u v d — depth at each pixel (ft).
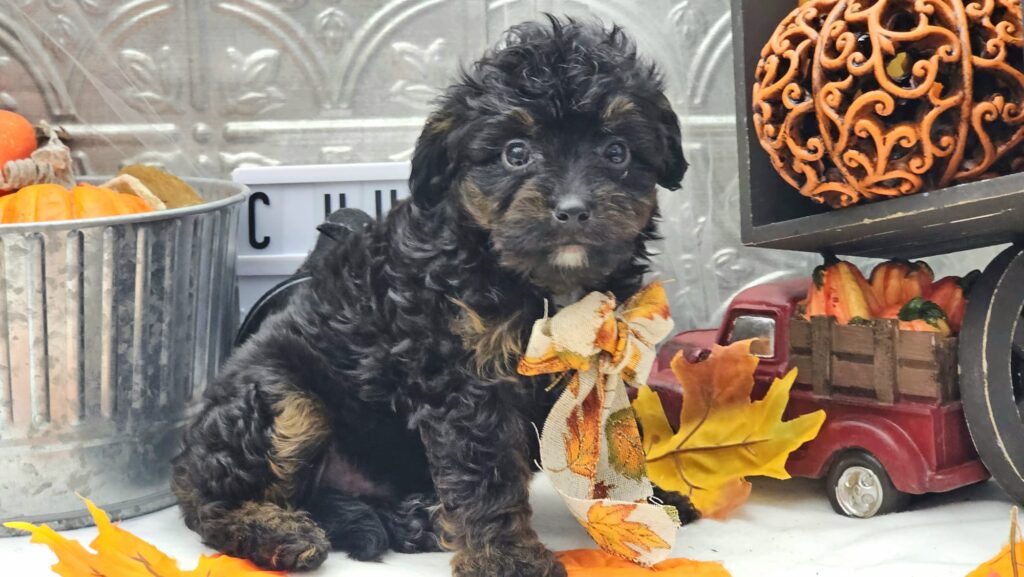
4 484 1.93
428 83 2.50
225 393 1.84
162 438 2.07
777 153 1.90
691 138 2.50
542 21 2.22
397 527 1.84
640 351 1.76
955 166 1.74
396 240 1.76
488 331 1.68
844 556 1.75
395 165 2.45
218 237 2.13
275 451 1.80
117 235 1.92
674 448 1.96
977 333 1.86
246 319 2.23
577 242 1.61
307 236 2.47
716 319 2.56
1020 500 1.89
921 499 2.00
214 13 2.47
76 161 2.50
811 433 1.91
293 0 2.46
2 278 1.85
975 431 1.87
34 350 1.90
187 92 2.50
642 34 2.47
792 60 1.82
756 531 1.87
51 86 2.47
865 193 1.80
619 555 1.73
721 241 2.53
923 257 2.35
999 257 1.90
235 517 1.78
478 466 1.68
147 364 2.02
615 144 1.67
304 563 1.71
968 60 1.68
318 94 2.50
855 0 1.77
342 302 1.82
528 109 1.62
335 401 1.83
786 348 2.06
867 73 1.74
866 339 1.94
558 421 1.73
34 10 2.44
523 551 1.66
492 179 1.65
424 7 2.48
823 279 2.04
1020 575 1.56
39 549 1.86
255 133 2.51
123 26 2.47
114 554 1.58
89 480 1.98
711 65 2.48
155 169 2.26
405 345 1.71
